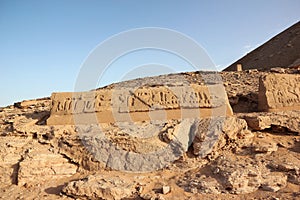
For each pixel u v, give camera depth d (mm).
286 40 35594
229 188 6508
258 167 7004
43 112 11398
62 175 7957
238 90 13664
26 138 9148
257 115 9102
